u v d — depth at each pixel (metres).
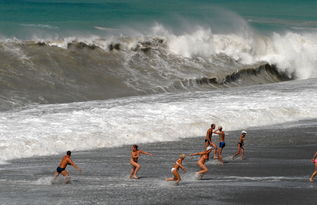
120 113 65.75
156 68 101.50
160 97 81.94
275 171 44.91
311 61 127.88
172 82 95.44
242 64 116.81
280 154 51.81
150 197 36.16
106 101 77.50
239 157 50.41
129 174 43.38
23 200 34.81
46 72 87.12
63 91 82.31
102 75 92.81
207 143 51.69
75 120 60.94
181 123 63.28
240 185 39.78
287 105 75.50
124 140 55.94
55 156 49.22
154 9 167.25
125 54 103.00
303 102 78.38
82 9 160.00
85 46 99.56
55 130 56.00
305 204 34.81
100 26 115.25
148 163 47.44
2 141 50.75
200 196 36.47
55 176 39.91
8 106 70.25
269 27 143.50
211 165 47.62
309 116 72.56
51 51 93.81
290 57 125.56
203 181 41.34
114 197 36.03
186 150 53.47
